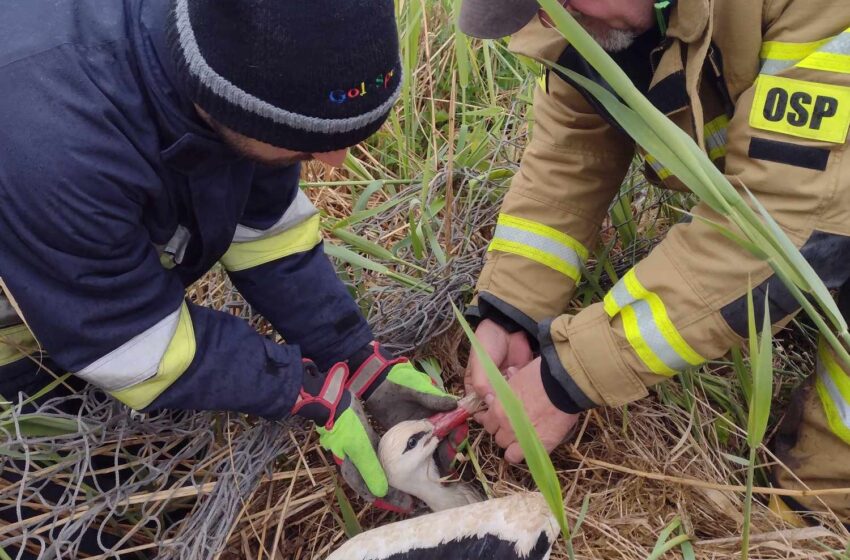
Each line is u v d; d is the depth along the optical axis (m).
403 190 1.82
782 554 1.24
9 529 1.08
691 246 1.11
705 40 1.03
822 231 1.04
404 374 1.31
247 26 0.80
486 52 2.04
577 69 1.29
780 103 1.03
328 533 1.30
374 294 1.56
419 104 2.13
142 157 0.96
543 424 1.28
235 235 1.23
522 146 1.96
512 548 1.06
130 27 0.94
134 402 1.08
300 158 0.99
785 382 1.57
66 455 1.21
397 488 1.21
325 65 0.82
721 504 1.32
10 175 0.90
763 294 1.07
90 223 0.92
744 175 1.08
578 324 1.21
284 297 1.27
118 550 1.23
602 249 1.64
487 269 1.48
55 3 0.95
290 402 1.16
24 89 0.90
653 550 1.19
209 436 1.25
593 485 1.38
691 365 1.16
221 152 0.99
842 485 1.32
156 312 1.04
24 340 1.17
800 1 1.01
